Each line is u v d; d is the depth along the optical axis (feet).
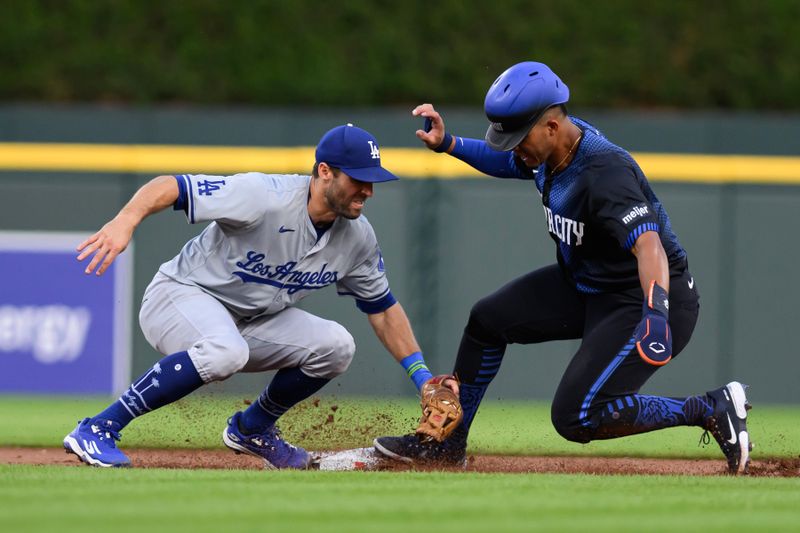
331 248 50.65
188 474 44.83
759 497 40.70
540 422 85.10
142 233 102.27
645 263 45.21
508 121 48.42
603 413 49.01
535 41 126.31
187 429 74.64
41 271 101.86
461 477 45.70
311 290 51.83
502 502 38.45
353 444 64.13
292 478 44.19
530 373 101.14
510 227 103.55
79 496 38.42
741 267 103.81
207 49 125.29
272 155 105.81
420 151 104.53
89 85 123.34
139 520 33.76
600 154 48.39
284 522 33.88
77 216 103.14
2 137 106.11
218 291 51.16
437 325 103.35
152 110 107.24
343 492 40.34
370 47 125.29
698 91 125.70
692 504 38.73
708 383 103.19
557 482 44.27
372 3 127.44
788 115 124.67
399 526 33.58
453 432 55.26
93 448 48.55
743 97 125.70
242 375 95.50
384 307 53.57
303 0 127.44
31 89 122.72
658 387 103.04
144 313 51.62
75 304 101.71
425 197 103.81
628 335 49.34
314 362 52.60
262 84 123.44
